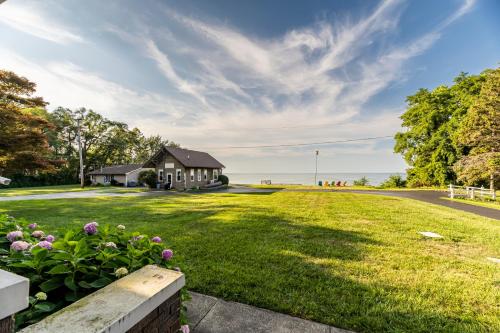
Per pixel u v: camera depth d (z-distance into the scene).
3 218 2.17
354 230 5.57
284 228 5.75
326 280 2.99
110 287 1.15
